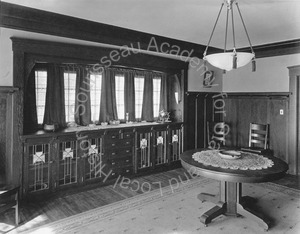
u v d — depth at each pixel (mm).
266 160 2980
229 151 3363
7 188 2863
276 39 4289
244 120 5590
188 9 2838
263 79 5227
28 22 2924
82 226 2822
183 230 2750
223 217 3053
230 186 3070
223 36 4070
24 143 3393
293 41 4312
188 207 3316
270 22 3322
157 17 3121
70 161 3840
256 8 2816
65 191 3752
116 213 3145
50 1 2609
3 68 3264
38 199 3516
